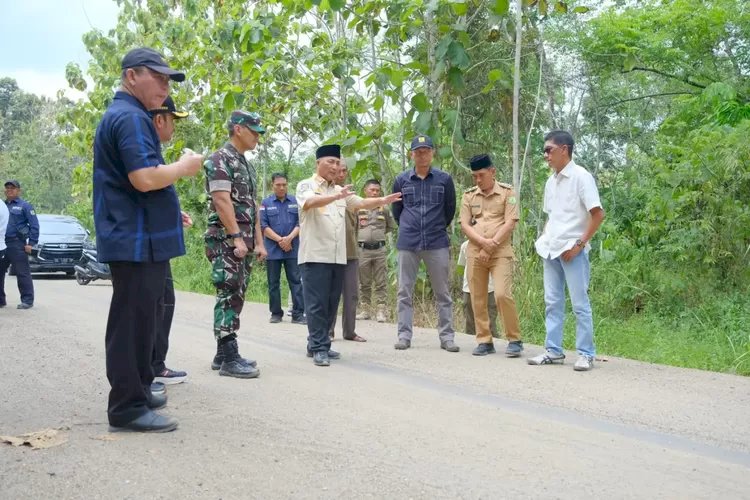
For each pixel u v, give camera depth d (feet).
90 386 19.19
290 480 12.19
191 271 59.00
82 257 57.88
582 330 22.50
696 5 45.93
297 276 33.68
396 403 17.76
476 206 25.30
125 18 59.00
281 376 20.94
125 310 14.58
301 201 22.68
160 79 14.88
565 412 17.17
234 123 20.54
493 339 29.25
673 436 15.28
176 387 19.24
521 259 32.86
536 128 47.91
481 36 42.57
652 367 22.98
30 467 12.70
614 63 49.88
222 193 20.07
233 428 15.29
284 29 39.22
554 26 52.19
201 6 52.31
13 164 130.93
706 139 38.63
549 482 12.31
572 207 22.56
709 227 36.99
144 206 14.38
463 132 44.96
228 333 20.67
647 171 45.88
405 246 26.27
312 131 47.52
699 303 35.55
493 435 15.08
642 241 40.60
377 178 38.09
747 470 13.19
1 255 37.45
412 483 12.14
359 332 31.07
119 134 13.93
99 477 12.24
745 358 24.57
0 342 26.18
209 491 11.66
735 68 48.55
